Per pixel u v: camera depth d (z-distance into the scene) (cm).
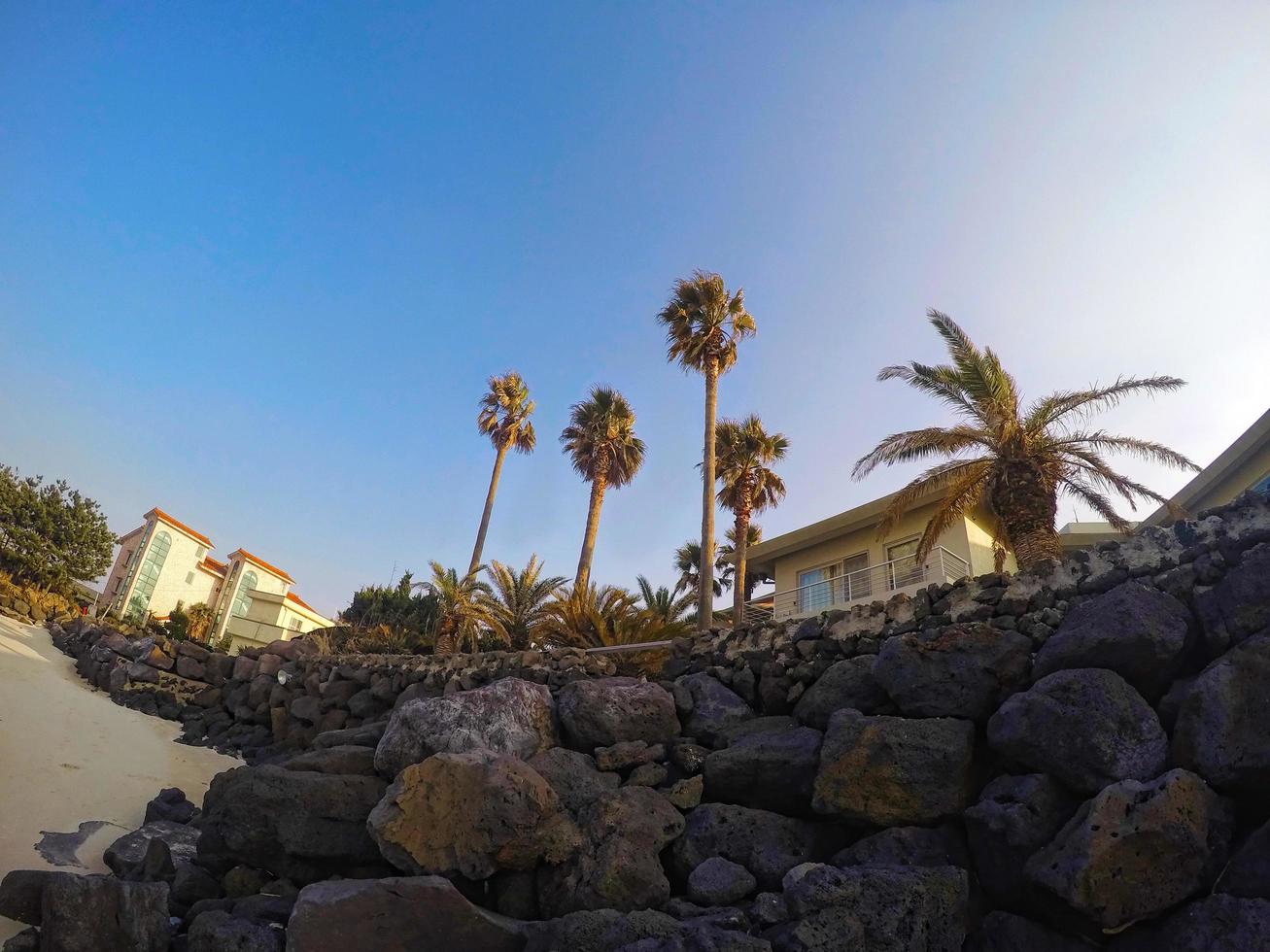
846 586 2520
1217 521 641
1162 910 482
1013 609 718
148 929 595
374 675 1467
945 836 602
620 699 876
